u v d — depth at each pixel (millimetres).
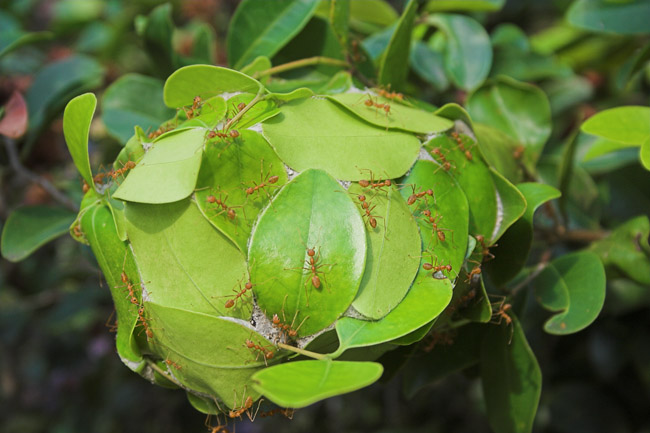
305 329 274
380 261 274
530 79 462
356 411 659
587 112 506
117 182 291
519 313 347
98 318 615
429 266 279
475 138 306
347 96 302
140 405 671
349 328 270
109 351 645
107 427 677
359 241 273
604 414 507
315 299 272
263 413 297
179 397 635
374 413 654
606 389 512
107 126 386
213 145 274
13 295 610
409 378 333
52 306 610
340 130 287
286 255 272
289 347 272
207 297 273
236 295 272
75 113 289
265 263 272
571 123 520
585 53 502
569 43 496
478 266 292
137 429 663
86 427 690
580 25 397
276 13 359
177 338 276
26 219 380
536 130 372
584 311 323
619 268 344
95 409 695
